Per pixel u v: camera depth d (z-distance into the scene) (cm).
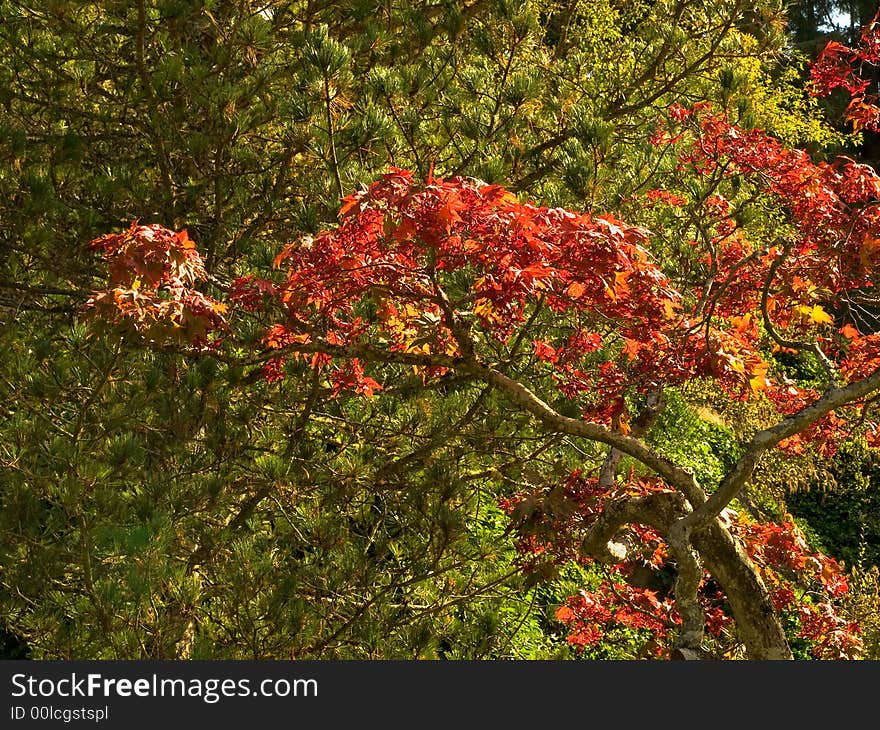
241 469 739
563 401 680
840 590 698
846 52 636
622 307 494
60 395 687
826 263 578
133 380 718
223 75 752
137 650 593
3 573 632
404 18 802
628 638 995
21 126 760
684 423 1473
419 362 495
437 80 782
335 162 689
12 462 643
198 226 780
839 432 676
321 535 698
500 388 491
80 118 802
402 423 763
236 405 760
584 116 740
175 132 755
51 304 825
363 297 629
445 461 736
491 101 796
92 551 632
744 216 717
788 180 593
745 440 1512
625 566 716
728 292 615
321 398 754
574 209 743
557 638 1075
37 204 670
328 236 474
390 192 428
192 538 710
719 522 487
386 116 702
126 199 759
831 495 1694
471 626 711
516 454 809
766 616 478
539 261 433
